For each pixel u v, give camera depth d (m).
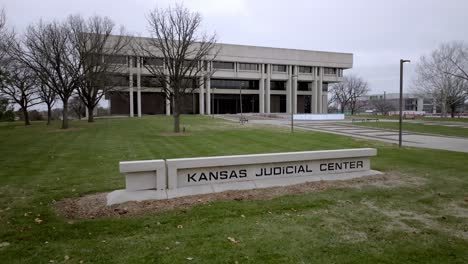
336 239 4.49
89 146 15.37
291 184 7.27
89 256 3.96
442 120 44.59
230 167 7.08
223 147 15.02
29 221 5.18
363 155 8.35
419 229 4.88
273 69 73.94
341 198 6.37
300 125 32.19
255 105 76.75
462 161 11.01
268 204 5.91
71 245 4.25
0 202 6.32
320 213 5.52
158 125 29.89
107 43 41.47
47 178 8.52
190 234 4.59
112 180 8.26
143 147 15.02
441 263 3.86
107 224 4.93
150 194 6.31
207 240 4.39
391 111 96.94
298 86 80.38
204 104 70.06
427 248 4.24
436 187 7.31
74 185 7.74
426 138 20.39
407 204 6.08
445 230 4.85
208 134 21.25
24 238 4.48
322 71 77.88
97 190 7.27
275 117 52.03
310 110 82.44
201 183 6.88
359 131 25.66
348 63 79.12
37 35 27.22
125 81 53.06
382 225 5.02
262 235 4.58
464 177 8.38
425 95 71.69
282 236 4.55
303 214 5.46
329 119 47.91
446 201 6.29
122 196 6.20
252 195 6.46
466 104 92.75
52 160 11.46
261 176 7.36
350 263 3.84
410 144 16.94
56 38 26.33
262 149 14.48
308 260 3.89
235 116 54.09
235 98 74.81
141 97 67.88
